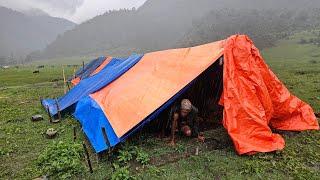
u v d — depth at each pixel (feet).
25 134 35.86
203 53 32.58
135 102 31.71
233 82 28.04
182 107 29.17
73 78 77.87
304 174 22.68
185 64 33.30
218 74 33.53
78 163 25.09
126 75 42.96
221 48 30.22
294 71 114.93
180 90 29.17
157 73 36.29
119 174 22.72
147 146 29.07
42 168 25.70
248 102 27.86
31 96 66.39
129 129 27.99
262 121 27.22
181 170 24.11
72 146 28.17
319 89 56.70
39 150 30.40
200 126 34.47
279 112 31.45
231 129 26.94
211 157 25.89
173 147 28.48
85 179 23.53
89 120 35.14
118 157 26.14
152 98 30.78
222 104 28.37
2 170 25.99
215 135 31.37
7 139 34.09
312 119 32.17
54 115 43.14
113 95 36.81
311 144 28.19
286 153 26.17
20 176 24.75
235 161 25.13
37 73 171.63
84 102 40.55
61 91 73.05
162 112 31.50
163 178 22.94
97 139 29.50
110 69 51.03
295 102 32.32
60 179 23.67
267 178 22.44
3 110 50.01
